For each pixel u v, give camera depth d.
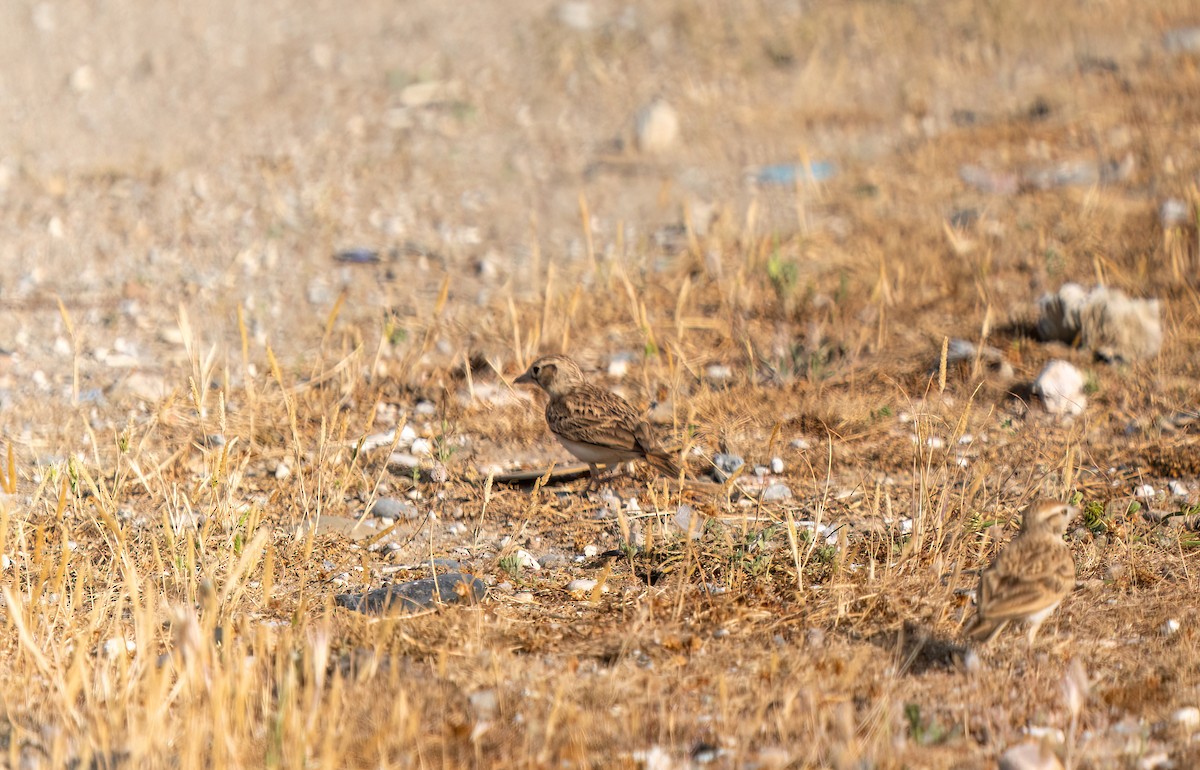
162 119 25.86
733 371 14.70
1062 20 28.80
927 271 16.89
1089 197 18.67
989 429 13.09
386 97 26.73
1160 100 23.52
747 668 8.92
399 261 18.75
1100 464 12.31
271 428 13.36
